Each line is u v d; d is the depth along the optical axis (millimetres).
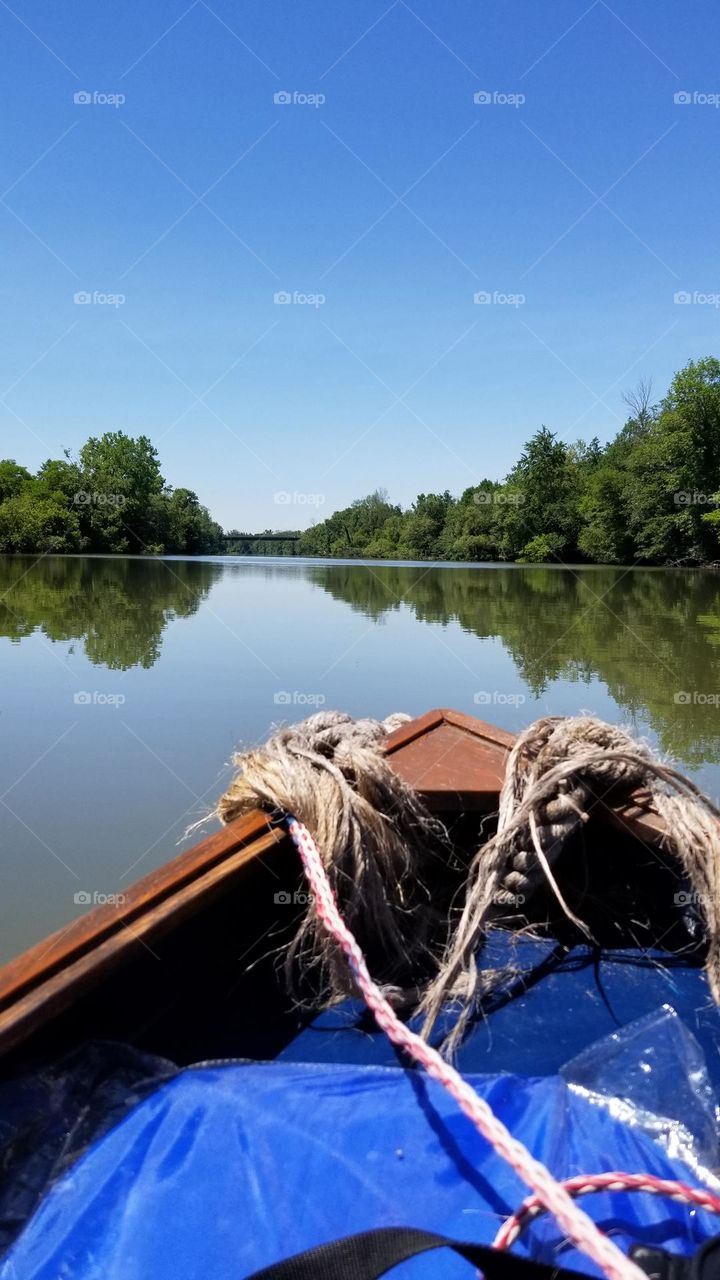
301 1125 1757
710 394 35656
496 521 43312
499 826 2562
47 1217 1544
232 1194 1596
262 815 2488
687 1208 1557
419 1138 1735
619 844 2764
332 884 2334
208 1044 2137
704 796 2555
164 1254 1479
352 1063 2072
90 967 1770
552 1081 1903
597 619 14453
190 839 4297
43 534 41188
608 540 39406
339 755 2627
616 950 2490
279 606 15492
